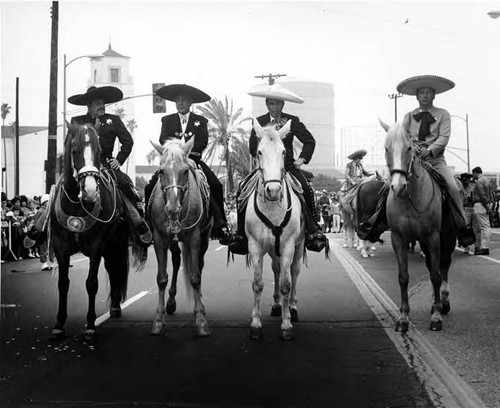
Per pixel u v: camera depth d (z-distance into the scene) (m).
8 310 9.15
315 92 105.25
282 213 6.95
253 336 7.07
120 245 8.40
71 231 7.13
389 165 7.27
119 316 8.52
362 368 5.89
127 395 5.18
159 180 7.41
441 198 7.77
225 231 8.36
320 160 104.44
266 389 5.31
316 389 5.30
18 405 4.97
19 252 17.12
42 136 41.91
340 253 17.84
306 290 10.69
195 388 5.35
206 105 42.53
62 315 7.27
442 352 6.43
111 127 8.40
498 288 10.66
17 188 30.86
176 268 8.76
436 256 7.61
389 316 8.35
